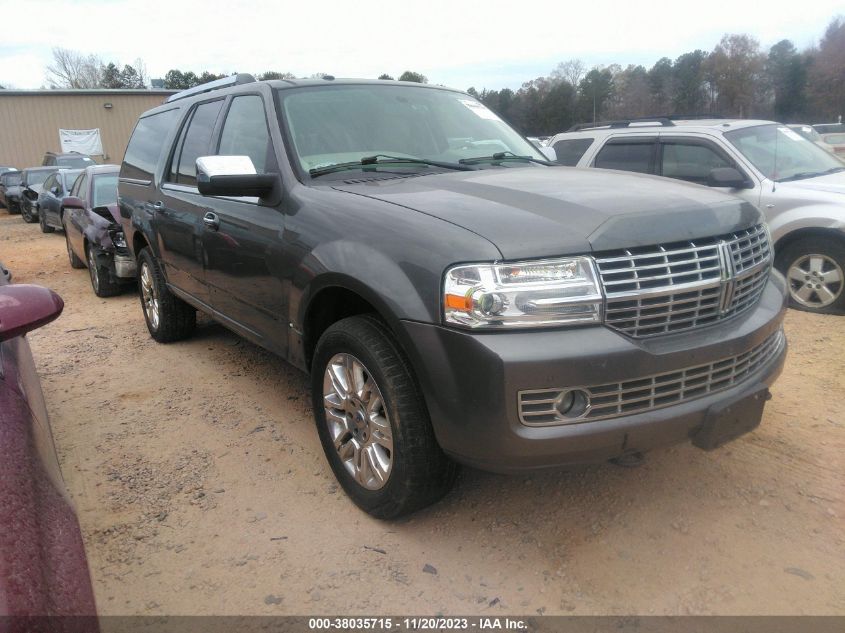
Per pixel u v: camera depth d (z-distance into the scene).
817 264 6.02
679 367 2.53
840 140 21.38
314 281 3.05
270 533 2.97
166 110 5.59
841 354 4.92
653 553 2.74
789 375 4.56
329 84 4.11
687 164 6.85
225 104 4.43
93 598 1.61
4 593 1.30
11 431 1.79
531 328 2.39
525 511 3.07
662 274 2.57
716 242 2.76
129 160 6.12
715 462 3.42
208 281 4.39
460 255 2.46
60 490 1.82
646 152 7.17
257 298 3.72
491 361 2.36
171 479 3.47
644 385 2.50
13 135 29.47
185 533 3.00
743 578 2.58
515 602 2.50
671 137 6.98
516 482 3.30
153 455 3.74
